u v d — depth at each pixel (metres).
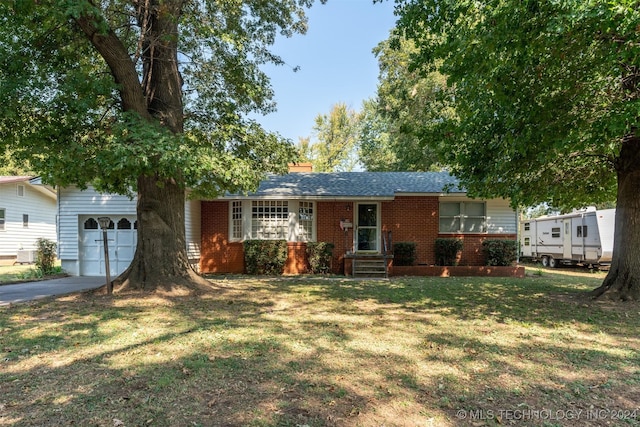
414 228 15.05
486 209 15.08
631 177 8.14
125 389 3.61
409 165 26.09
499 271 14.03
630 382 3.86
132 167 6.91
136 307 7.29
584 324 6.18
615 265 8.43
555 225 18.97
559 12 4.88
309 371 4.08
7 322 6.22
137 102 8.05
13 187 20.88
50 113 7.79
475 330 5.79
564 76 6.39
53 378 3.88
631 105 5.22
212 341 5.11
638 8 4.57
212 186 9.84
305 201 14.97
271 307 7.52
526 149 6.91
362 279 12.58
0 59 6.65
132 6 9.12
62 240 14.01
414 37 7.40
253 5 10.17
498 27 5.45
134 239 14.12
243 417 3.09
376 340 5.23
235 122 10.11
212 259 14.90
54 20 7.05
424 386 3.72
